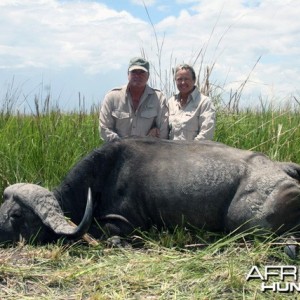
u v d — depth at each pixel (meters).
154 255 3.45
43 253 3.43
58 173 4.83
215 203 3.65
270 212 3.51
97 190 3.87
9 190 3.71
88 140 5.29
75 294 2.92
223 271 3.11
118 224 3.78
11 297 2.89
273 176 3.59
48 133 5.14
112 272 3.17
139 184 3.79
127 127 4.61
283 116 6.13
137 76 4.50
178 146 3.89
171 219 3.75
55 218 3.57
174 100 4.80
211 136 4.58
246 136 5.53
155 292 2.91
